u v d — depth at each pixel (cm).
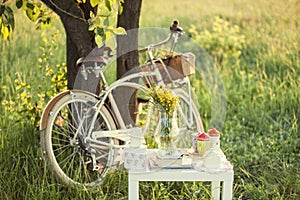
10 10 498
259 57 945
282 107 780
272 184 573
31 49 897
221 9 1220
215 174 472
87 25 567
